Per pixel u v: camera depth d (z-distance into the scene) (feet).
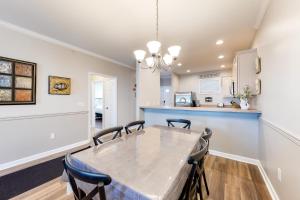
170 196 2.83
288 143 4.47
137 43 10.47
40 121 9.43
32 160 8.95
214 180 6.97
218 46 10.84
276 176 5.50
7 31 7.94
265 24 6.76
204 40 9.81
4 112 7.93
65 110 10.89
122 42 10.32
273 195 5.73
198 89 21.52
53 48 10.05
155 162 3.81
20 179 6.93
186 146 5.02
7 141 8.04
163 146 5.02
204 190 6.25
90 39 9.85
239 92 9.51
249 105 10.31
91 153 4.42
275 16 5.53
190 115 10.91
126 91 17.19
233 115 9.35
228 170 7.89
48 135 9.86
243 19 7.30
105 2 6.09
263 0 5.94
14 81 8.18
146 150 4.66
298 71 3.88
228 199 5.70
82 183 3.80
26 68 8.65
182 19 7.31
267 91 6.65
